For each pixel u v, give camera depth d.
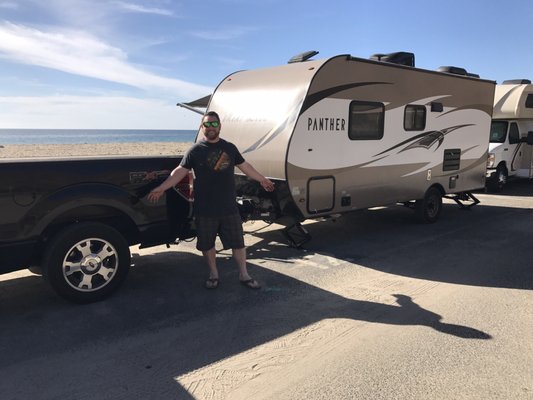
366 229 7.81
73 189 4.14
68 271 4.22
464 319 4.09
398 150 7.37
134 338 3.69
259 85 6.74
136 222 4.60
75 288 4.27
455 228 7.92
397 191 7.50
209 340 3.68
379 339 3.69
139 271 5.39
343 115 6.42
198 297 4.58
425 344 3.60
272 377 3.14
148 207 4.64
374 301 4.52
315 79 6.01
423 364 3.30
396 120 7.23
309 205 6.22
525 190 13.27
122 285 4.86
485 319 4.09
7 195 3.82
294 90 6.12
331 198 6.49
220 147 4.49
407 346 3.57
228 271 5.41
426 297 4.64
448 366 3.27
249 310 4.28
